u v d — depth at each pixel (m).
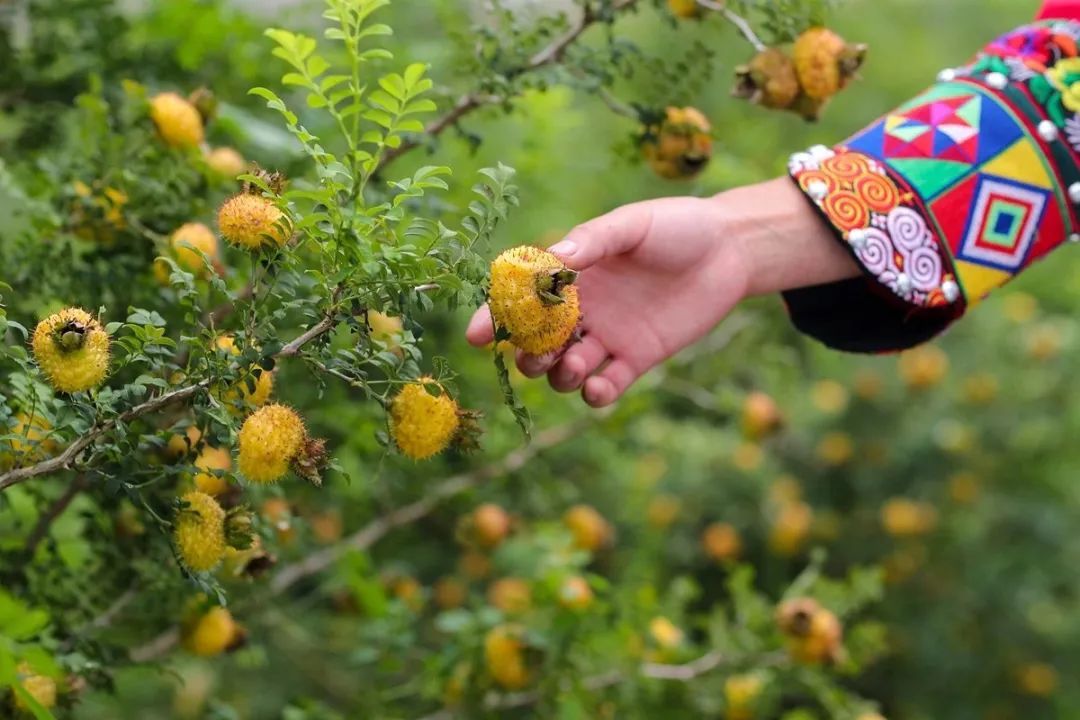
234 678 1.89
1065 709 2.47
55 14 1.35
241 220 0.96
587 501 2.17
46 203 1.20
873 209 1.12
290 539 1.36
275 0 1.68
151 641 1.26
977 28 3.56
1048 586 2.54
